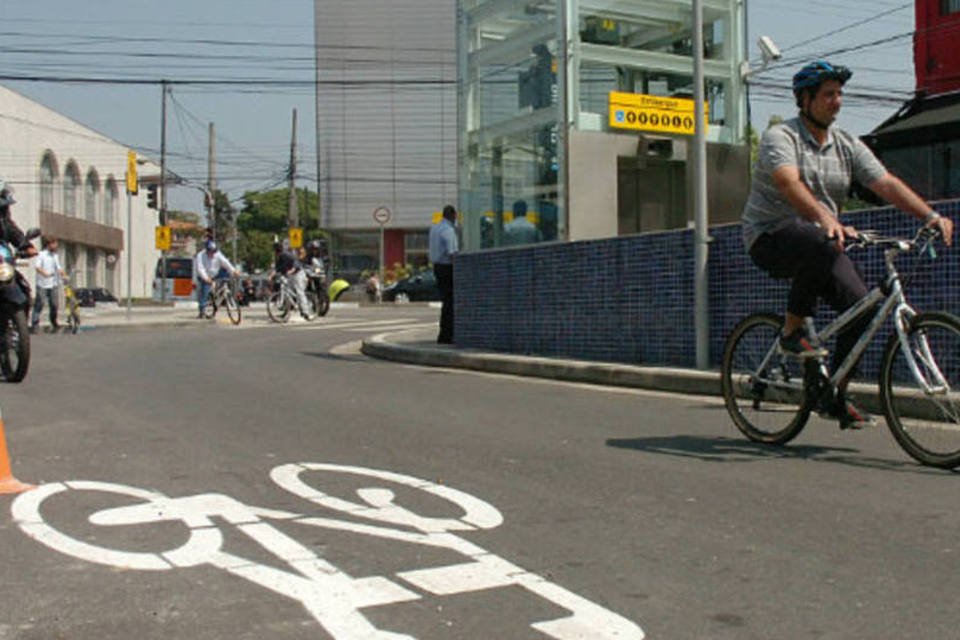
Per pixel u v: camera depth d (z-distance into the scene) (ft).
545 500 15.64
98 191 190.49
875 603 10.93
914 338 17.21
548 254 35.73
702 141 29.40
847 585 11.52
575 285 34.50
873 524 13.91
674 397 27.17
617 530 13.92
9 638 10.22
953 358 16.67
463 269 40.55
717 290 29.40
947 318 16.55
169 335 55.62
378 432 21.89
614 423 22.84
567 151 35.50
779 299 27.43
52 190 169.78
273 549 13.12
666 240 30.91
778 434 19.40
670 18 38.11
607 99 36.50
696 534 13.66
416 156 162.50
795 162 17.79
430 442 20.65
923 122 43.47
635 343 32.14
